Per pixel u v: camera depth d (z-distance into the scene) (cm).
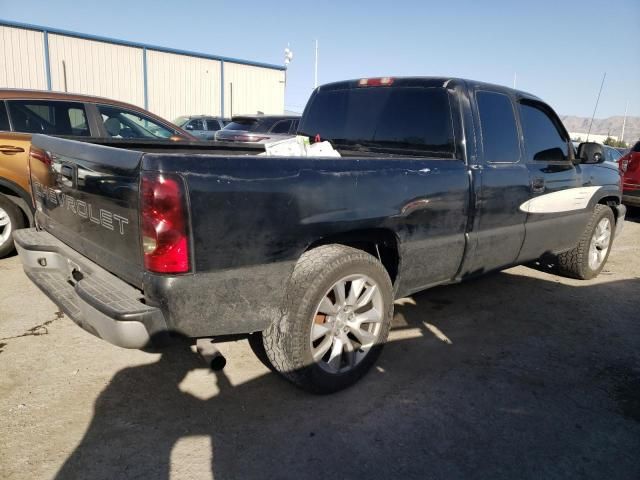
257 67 2684
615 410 293
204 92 2525
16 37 1992
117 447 238
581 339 391
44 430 248
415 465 236
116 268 247
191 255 223
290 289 266
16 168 495
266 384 300
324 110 444
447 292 487
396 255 323
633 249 719
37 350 327
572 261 523
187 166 219
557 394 307
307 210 260
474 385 312
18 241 319
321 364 283
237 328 251
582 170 472
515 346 373
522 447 254
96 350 331
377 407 283
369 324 311
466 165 348
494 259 392
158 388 290
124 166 228
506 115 389
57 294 282
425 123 369
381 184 292
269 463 232
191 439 247
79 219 278
